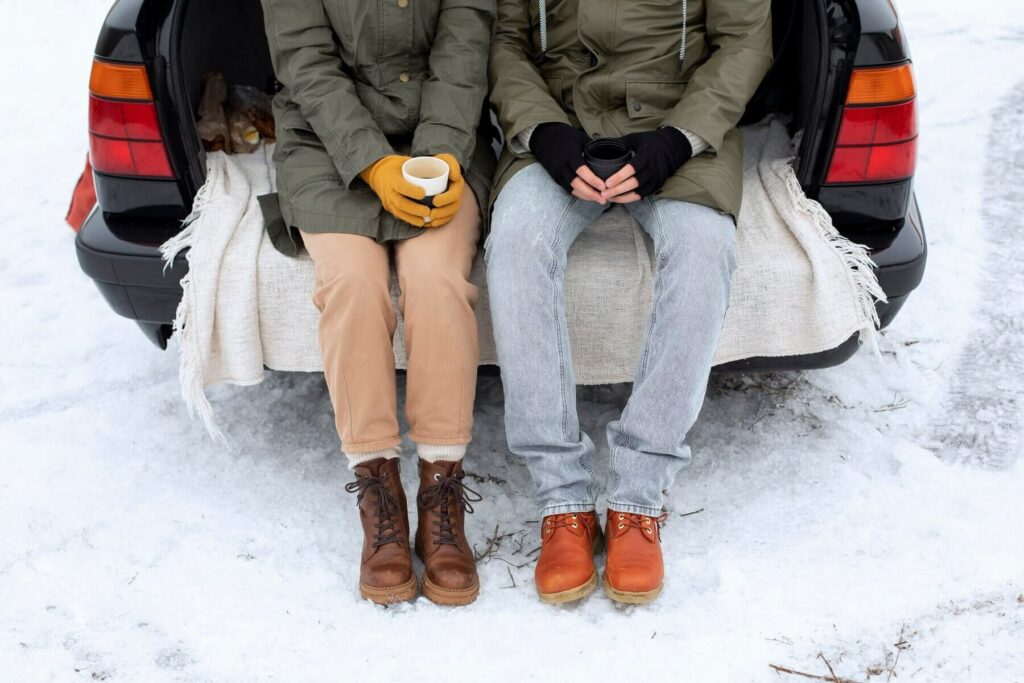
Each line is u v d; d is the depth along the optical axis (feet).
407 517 6.75
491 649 6.05
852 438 7.72
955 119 12.30
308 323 6.98
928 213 10.54
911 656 5.92
